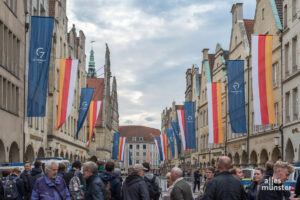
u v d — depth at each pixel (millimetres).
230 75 35438
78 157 56438
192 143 53000
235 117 35125
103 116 81375
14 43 31062
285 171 7762
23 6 32906
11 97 29719
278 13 38500
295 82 32812
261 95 29641
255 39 29719
